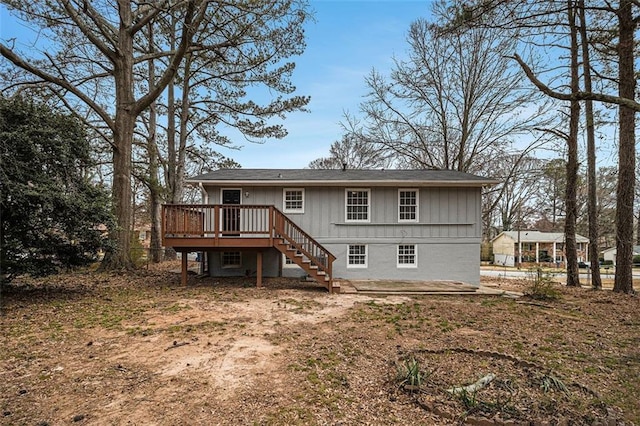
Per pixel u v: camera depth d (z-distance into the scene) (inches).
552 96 278.7
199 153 849.5
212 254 514.6
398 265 512.4
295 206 512.4
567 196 521.0
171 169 784.3
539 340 232.8
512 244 1481.3
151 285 422.9
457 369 180.1
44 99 470.3
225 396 146.5
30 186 306.5
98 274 462.9
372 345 216.5
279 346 210.7
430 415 133.3
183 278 426.3
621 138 421.1
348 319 278.1
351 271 510.3
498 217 1775.3
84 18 530.0
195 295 365.1
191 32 471.2
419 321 275.6
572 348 217.3
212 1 473.4
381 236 512.4
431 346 217.2
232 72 703.1
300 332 240.4
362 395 149.2
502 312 311.7
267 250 489.1
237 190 509.0
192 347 206.4
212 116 771.4
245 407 137.8
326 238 510.0
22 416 129.5
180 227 415.5
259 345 211.9
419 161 818.8
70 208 325.7
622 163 422.9
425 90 778.2
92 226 360.2
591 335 245.4
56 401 141.1
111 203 392.2
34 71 437.1
